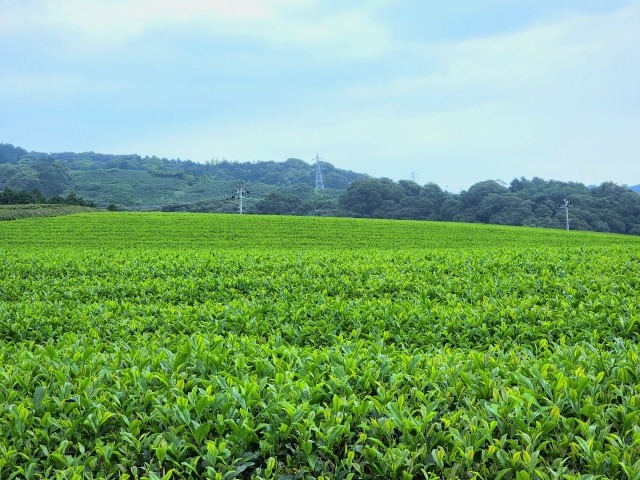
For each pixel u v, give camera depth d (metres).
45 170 162.25
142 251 19.34
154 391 4.59
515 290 10.13
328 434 3.76
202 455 3.70
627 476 3.39
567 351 5.39
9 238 37.94
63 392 4.36
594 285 9.98
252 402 4.18
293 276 12.23
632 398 4.04
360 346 5.73
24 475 3.61
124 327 7.85
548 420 3.82
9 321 8.03
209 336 6.84
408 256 15.78
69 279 12.81
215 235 41.31
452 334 7.34
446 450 3.73
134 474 3.62
